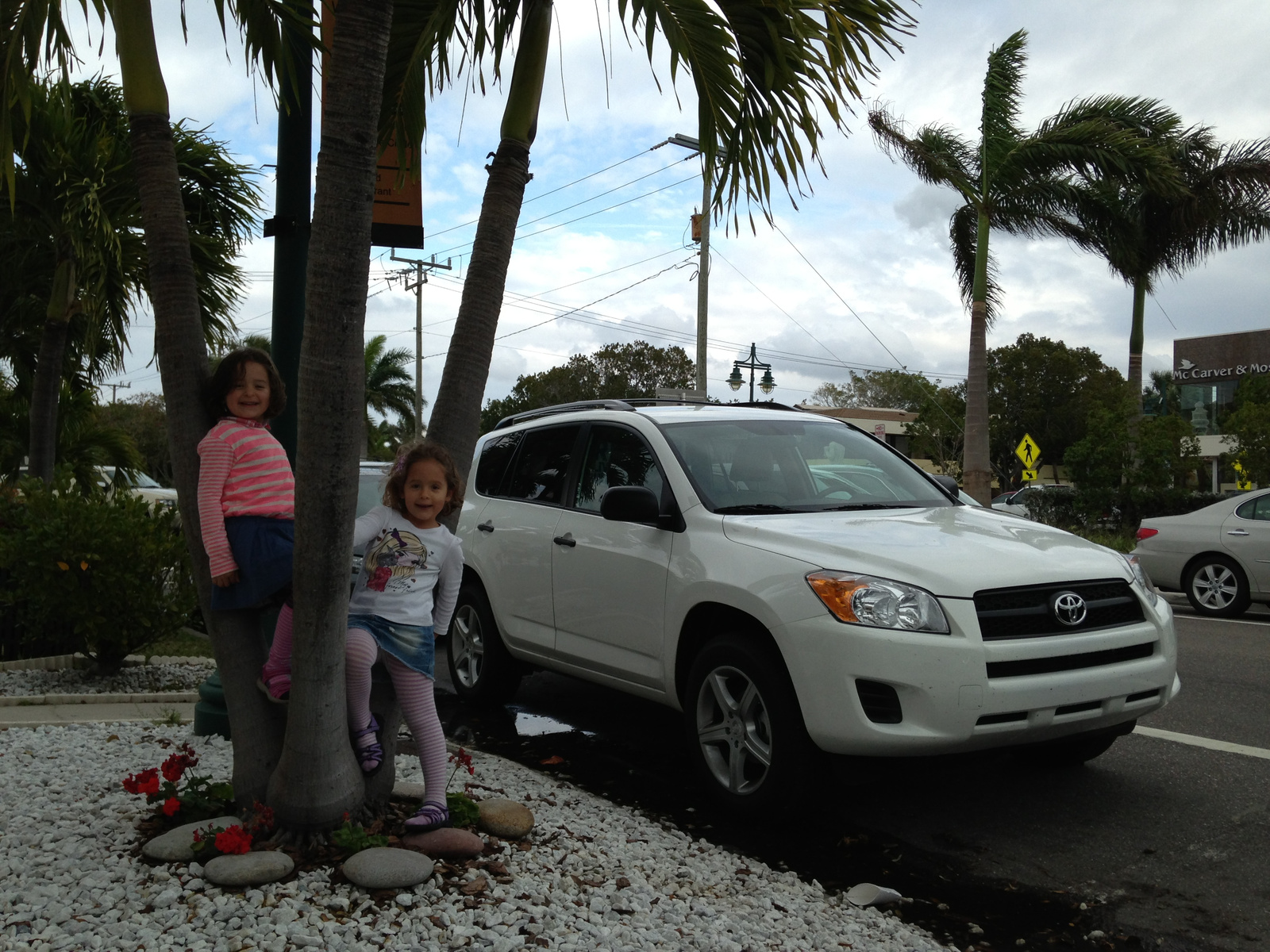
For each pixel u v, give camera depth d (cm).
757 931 328
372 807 362
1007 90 2088
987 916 371
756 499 527
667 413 591
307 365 317
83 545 688
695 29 426
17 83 393
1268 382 3859
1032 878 404
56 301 1023
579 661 572
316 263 313
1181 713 670
